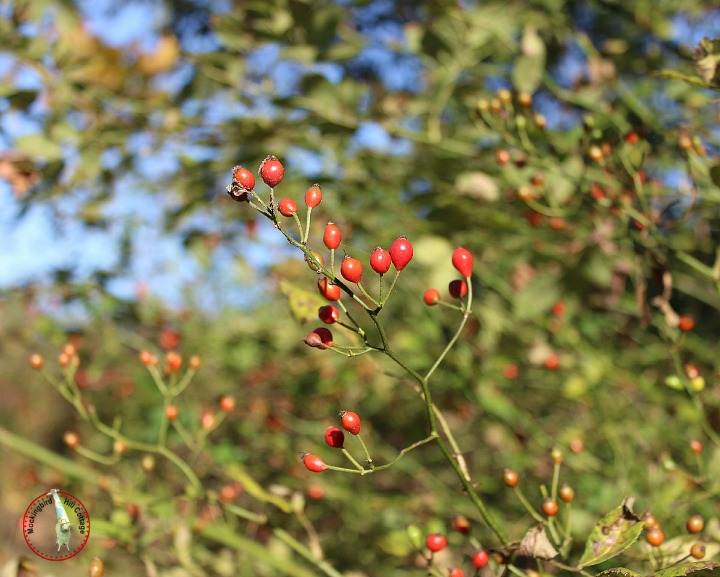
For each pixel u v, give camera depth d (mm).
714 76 377
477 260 632
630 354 710
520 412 689
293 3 526
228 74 571
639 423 631
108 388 993
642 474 569
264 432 807
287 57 543
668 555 356
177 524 519
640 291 472
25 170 584
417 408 795
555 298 624
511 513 638
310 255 311
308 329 807
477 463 751
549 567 421
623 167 473
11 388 1213
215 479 762
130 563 553
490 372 689
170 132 587
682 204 612
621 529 328
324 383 781
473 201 584
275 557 519
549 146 593
